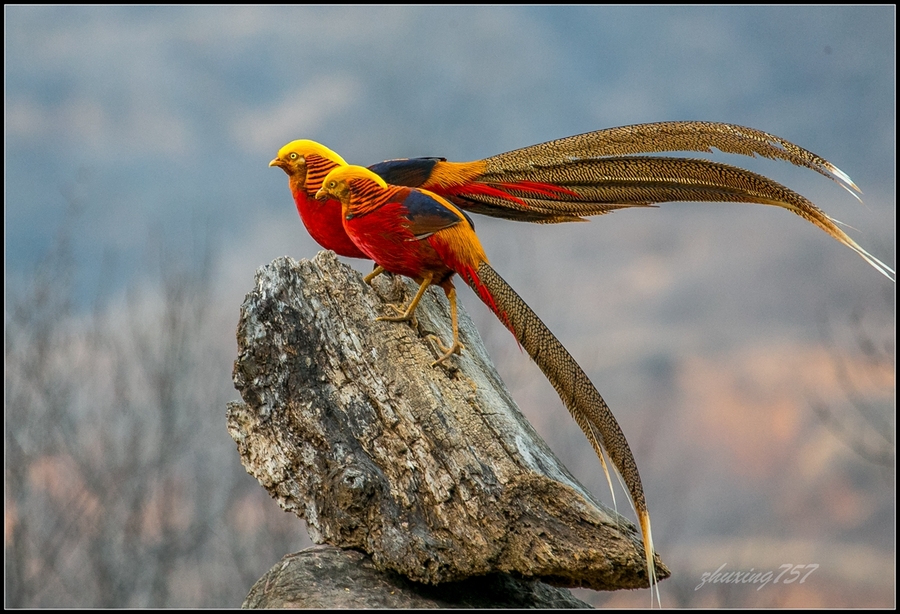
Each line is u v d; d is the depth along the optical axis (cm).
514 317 1073
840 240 1046
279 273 1120
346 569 1027
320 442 1070
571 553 999
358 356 1099
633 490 1021
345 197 1094
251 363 1094
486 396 1115
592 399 1052
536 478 1034
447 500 1035
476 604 1056
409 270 1115
